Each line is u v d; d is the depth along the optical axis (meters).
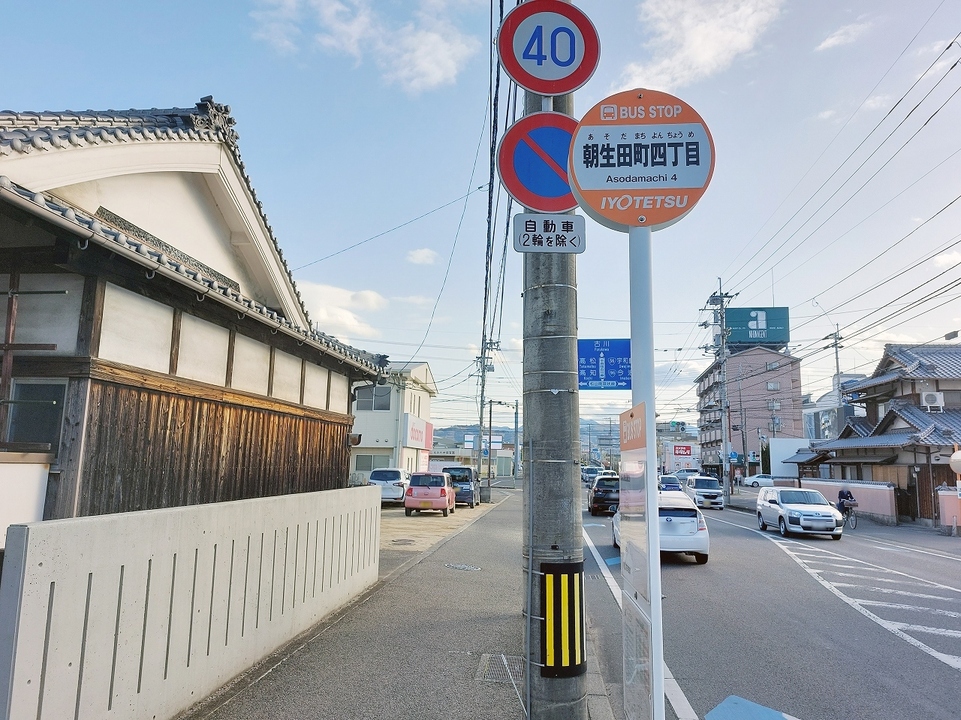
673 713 4.96
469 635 6.45
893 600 9.50
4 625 2.81
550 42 4.26
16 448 5.22
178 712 4.06
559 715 3.80
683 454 57.62
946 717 4.93
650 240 3.30
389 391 34.75
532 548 3.95
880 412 31.42
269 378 9.13
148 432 6.27
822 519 18.22
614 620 8.25
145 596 3.71
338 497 7.40
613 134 3.36
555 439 4.00
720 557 14.02
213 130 8.37
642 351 3.17
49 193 6.18
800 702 5.21
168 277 6.04
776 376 63.28
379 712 4.39
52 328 5.57
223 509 4.68
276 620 5.64
